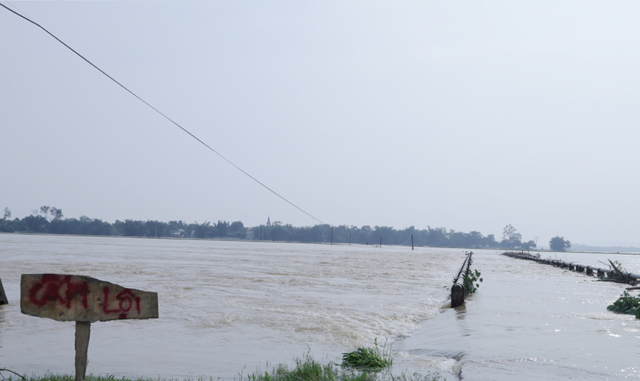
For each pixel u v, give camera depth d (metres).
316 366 7.80
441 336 11.30
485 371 7.77
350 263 48.62
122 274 27.27
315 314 14.19
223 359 9.02
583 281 29.73
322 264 44.56
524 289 23.30
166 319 13.19
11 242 100.19
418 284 25.56
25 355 9.26
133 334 11.32
